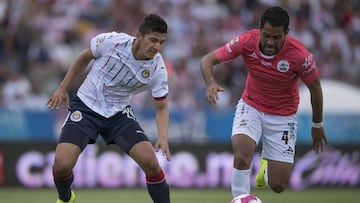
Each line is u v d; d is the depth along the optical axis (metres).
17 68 53.28
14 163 43.16
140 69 23.33
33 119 44.97
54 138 45.12
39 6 57.62
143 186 44.22
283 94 25.28
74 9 58.75
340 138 48.81
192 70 55.25
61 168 22.62
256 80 25.19
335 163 47.25
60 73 53.06
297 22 63.16
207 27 60.12
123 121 23.72
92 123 23.52
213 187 45.41
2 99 51.16
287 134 25.64
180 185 45.03
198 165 45.34
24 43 54.69
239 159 24.66
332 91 49.75
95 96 23.64
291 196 42.00
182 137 46.50
